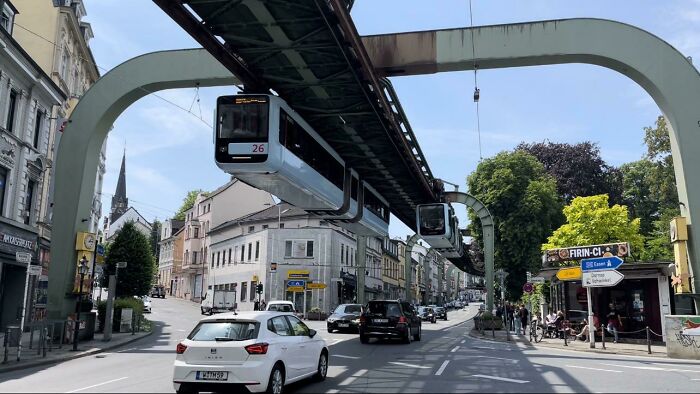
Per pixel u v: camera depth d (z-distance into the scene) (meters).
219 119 15.44
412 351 19.42
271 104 15.41
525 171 46.91
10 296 26.03
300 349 10.79
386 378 12.46
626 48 19.12
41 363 15.59
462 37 19.39
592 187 50.69
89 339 22.55
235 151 15.16
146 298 51.22
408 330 23.20
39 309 29.66
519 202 45.06
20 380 12.33
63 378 12.60
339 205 23.25
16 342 16.09
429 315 53.06
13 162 24.66
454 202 36.72
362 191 27.22
